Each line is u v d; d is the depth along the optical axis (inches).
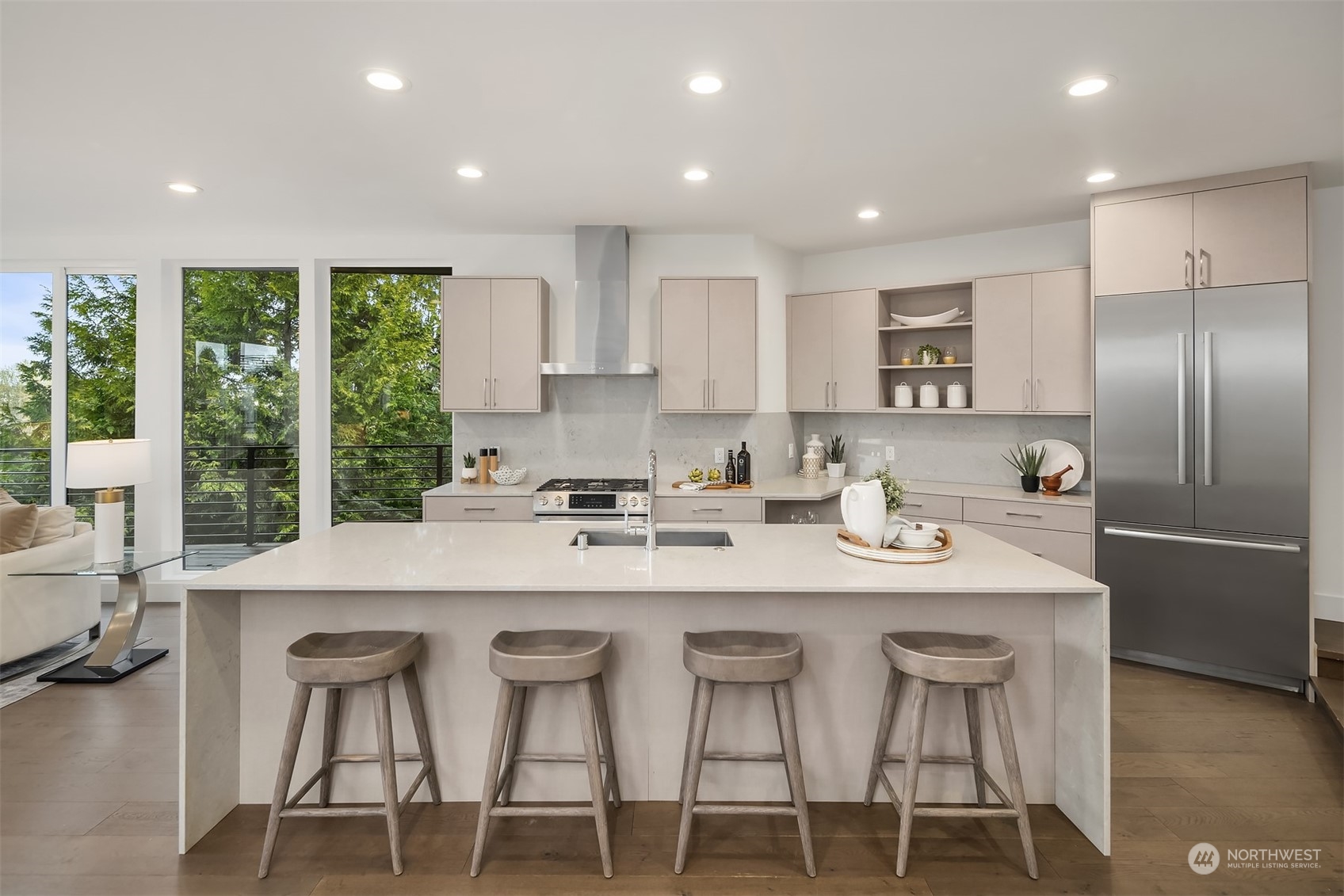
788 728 80.7
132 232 183.2
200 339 193.9
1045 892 76.6
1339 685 128.3
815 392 198.5
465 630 94.0
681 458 192.1
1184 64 94.6
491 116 111.7
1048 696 93.7
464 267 188.2
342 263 189.6
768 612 94.1
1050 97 104.7
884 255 199.8
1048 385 163.5
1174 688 132.6
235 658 92.5
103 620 176.7
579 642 86.1
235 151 126.6
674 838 86.6
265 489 194.4
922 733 80.6
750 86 101.5
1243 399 132.8
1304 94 103.0
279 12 82.9
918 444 199.9
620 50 91.7
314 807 80.6
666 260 187.3
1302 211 128.3
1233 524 133.9
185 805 82.9
